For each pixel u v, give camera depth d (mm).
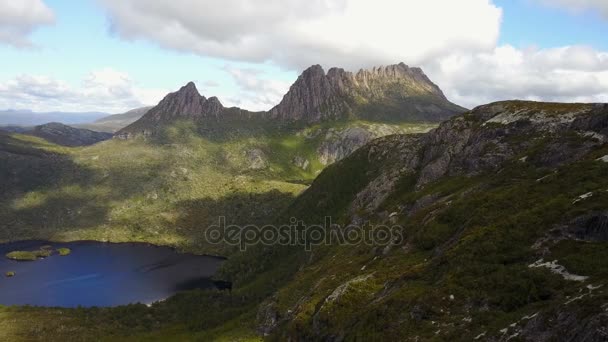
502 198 107250
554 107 158750
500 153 151500
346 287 116438
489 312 66812
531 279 67688
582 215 75000
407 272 100250
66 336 198375
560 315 53125
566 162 121625
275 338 144000
